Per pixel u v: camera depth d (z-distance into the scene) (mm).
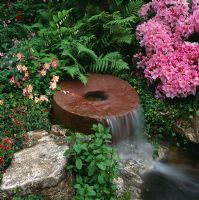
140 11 2318
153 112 1972
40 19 2465
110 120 1760
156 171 1795
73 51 2086
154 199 1658
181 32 2117
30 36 2305
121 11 2336
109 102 1873
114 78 2066
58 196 1478
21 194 1434
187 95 1986
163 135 1986
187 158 1883
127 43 2324
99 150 1495
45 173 1465
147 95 2061
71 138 1543
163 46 2070
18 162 1541
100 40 2217
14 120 1748
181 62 1986
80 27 2225
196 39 2197
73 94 1910
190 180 1776
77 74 1986
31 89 1844
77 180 1527
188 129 1925
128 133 1840
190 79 1926
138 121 1876
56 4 2574
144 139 1922
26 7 2617
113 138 1781
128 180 1721
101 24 2230
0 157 1561
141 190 1689
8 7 2688
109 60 2084
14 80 1896
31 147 1631
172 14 2154
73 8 2322
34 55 2006
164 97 2029
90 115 1758
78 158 1502
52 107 1892
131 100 1905
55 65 1936
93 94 1948
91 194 1465
